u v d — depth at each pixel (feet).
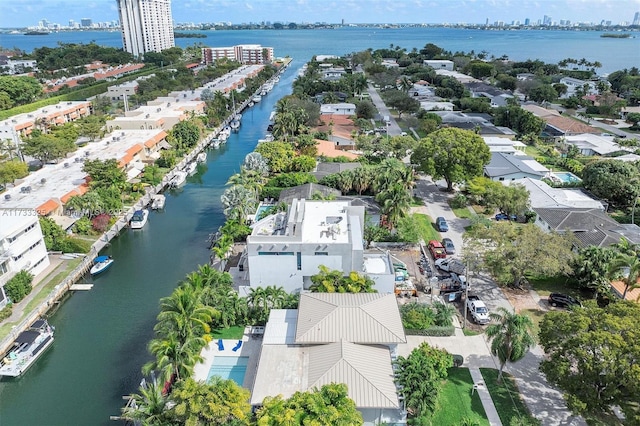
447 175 284.61
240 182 263.29
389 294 153.48
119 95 597.52
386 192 225.56
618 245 187.62
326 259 176.45
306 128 416.05
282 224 201.16
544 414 129.70
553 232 197.88
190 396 103.96
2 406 146.20
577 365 121.60
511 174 304.50
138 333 179.11
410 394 120.26
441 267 204.74
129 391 151.12
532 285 193.26
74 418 141.08
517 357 130.00
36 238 206.59
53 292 196.44
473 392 136.98
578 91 594.24
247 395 109.50
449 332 161.38
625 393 111.14
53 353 168.76
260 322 169.68
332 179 282.77
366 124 433.48
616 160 288.51
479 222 225.97
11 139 361.92
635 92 561.84
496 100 572.10
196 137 401.08
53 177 294.87
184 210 294.66
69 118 469.98
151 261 231.91
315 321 138.51
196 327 141.08
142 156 362.33
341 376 120.26
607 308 127.34
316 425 95.55
